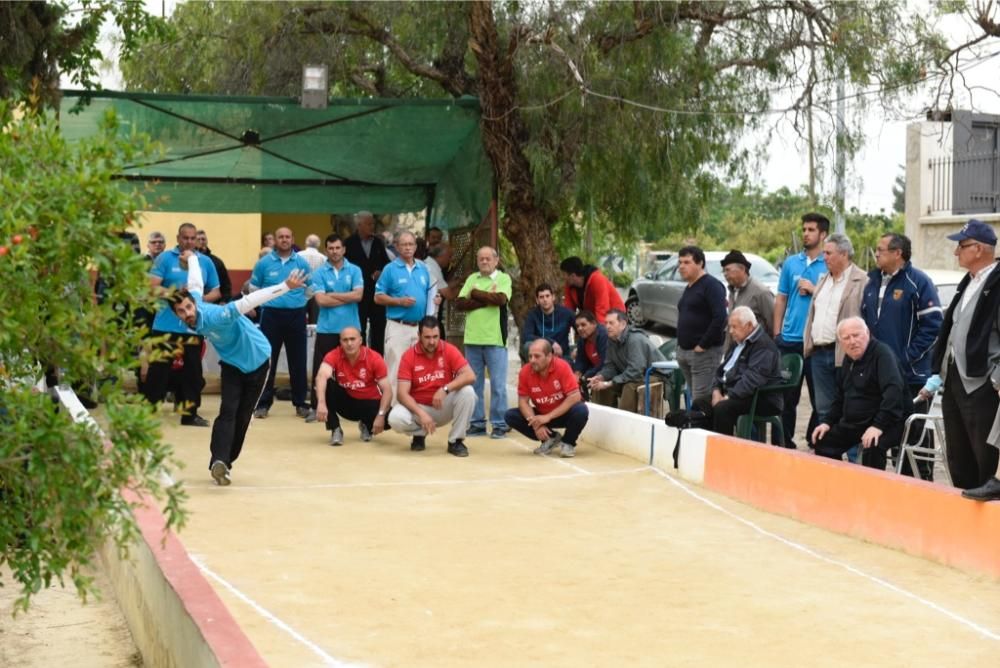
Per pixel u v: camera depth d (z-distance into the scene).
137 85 18.31
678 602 6.74
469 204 16.61
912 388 9.84
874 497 8.21
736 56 16.30
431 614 6.45
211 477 10.28
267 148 16.09
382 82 18.39
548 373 11.61
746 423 10.52
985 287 7.55
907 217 21.94
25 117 4.77
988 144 20.47
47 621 6.94
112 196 4.57
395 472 10.74
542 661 5.69
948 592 6.95
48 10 11.47
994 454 7.58
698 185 17.03
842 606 6.67
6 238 4.33
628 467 11.10
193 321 9.38
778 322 11.51
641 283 24.47
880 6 15.35
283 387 16.38
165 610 5.70
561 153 16.38
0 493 4.79
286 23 16.94
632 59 15.90
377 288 13.48
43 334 4.57
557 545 8.10
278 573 7.25
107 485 4.70
